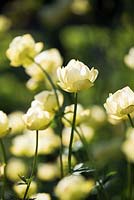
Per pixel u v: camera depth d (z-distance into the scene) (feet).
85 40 6.15
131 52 3.48
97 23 6.06
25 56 3.29
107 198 2.82
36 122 2.59
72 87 2.53
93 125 4.12
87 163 2.92
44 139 3.79
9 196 3.27
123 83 5.27
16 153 3.90
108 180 2.90
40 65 3.44
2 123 2.58
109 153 4.22
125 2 5.75
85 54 6.04
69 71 2.52
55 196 3.54
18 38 3.31
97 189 2.85
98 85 5.32
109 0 5.91
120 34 5.73
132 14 5.71
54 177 3.92
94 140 4.47
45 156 4.49
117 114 2.60
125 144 3.51
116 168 4.10
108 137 4.56
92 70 2.55
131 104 2.57
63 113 2.85
